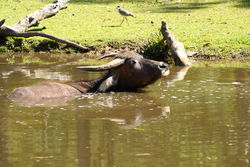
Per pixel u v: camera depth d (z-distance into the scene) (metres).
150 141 24.20
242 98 33.66
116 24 69.56
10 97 34.16
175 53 50.47
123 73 36.84
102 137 24.91
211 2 85.94
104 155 22.25
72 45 57.84
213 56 53.03
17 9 80.12
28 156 22.19
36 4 84.19
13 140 24.45
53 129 26.38
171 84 39.31
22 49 59.66
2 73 44.72
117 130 26.22
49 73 44.62
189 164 21.16
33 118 28.70
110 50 56.78
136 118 28.77
